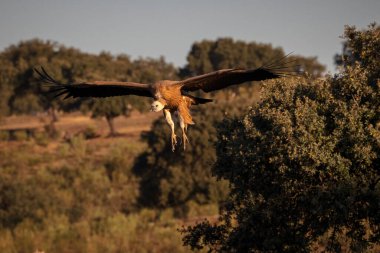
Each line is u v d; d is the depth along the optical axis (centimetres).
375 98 4041
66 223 10300
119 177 13662
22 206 10831
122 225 9000
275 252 4516
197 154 12300
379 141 3828
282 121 4025
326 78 4384
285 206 4266
